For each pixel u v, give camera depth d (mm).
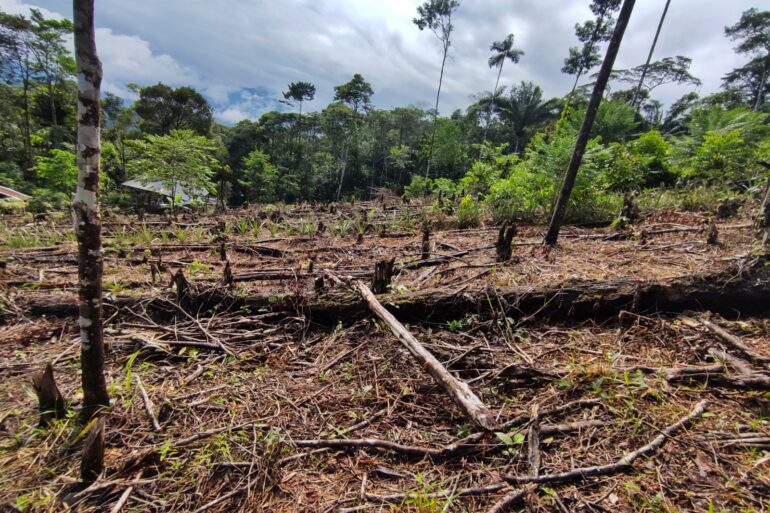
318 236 6891
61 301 3139
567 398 2143
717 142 8469
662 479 1587
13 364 2471
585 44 23422
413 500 1533
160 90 30312
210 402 2162
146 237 6309
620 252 4516
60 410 1945
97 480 1594
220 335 2910
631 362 2445
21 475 1634
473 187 9695
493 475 1659
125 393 2172
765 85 28562
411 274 4320
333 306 3092
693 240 4746
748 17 26172
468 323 2963
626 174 8758
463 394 1914
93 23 1486
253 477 1642
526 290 3102
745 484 1538
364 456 1794
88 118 1556
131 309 3121
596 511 1464
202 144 11891
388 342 2785
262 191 29000
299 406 2154
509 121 30906
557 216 5086
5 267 4199
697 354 2459
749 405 2000
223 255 5102
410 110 38469
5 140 26625
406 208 9602
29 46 26109
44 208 12984
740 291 2807
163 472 1669
